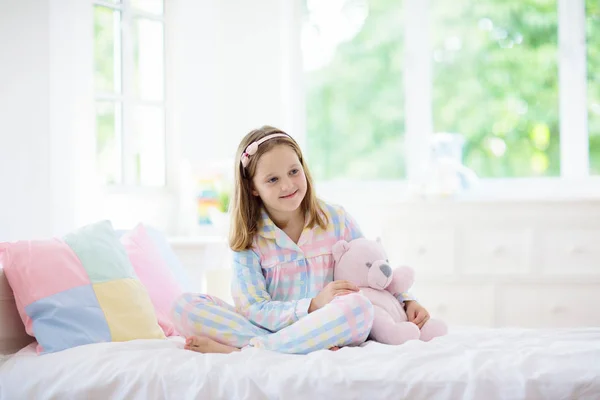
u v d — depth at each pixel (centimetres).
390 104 357
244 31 356
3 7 240
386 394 129
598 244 296
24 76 243
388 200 313
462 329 190
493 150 350
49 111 248
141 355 153
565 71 343
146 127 326
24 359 162
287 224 197
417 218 308
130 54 316
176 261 227
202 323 173
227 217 304
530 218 300
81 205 264
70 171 259
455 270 304
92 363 150
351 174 361
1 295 179
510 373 128
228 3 357
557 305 299
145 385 141
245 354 151
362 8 359
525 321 301
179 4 333
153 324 188
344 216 203
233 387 136
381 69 358
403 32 355
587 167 342
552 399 124
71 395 144
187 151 336
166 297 205
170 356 152
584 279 297
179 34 333
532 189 344
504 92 349
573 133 342
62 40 256
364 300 164
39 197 245
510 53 348
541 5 345
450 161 326
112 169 308
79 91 265
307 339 159
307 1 363
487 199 301
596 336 157
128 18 314
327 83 362
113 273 186
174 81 334
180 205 328
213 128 350
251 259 192
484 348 146
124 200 304
